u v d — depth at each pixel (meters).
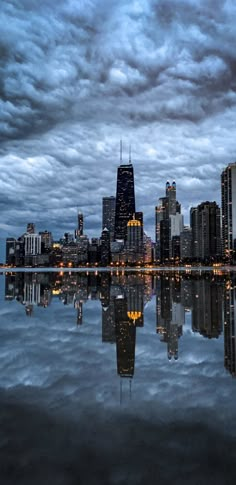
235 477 5.41
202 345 15.02
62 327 19.28
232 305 28.45
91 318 22.47
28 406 8.24
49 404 8.37
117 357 13.03
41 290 46.84
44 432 6.91
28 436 6.74
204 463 5.79
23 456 6.02
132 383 9.98
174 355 13.34
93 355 13.30
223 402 8.47
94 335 17.09
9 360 12.49
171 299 33.59
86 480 5.35
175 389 9.46
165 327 19.27
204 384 9.89
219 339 16.23
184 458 5.94
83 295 38.78
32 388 9.54
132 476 5.44
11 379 10.35
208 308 26.81
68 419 7.52
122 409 8.05
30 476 5.46
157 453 6.09
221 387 9.61
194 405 8.30
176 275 107.00
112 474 5.50
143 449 6.23
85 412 7.90
